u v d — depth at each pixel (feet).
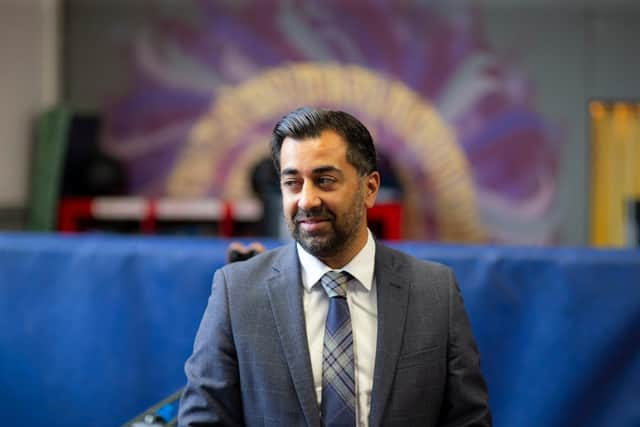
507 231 28.19
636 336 8.09
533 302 8.23
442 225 28.25
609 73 27.99
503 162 28.07
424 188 28.19
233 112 28.17
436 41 27.94
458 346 5.75
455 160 28.09
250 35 28.04
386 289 5.77
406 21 27.96
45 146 25.41
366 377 5.57
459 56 27.94
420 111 28.09
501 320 8.25
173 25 28.07
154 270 8.59
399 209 25.12
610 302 8.11
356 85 28.09
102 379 8.66
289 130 5.40
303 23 28.02
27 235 9.29
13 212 24.76
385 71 28.04
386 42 28.02
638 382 8.09
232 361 5.71
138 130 28.25
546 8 27.84
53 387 8.74
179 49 28.09
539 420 8.20
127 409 8.61
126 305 8.63
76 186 25.84
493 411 8.28
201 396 5.62
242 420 5.74
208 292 8.47
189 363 5.86
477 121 28.07
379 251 6.02
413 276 5.94
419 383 5.55
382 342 5.55
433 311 5.78
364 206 5.63
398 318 5.66
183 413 5.68
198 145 28.19
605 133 28.68
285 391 5.49
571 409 8.18
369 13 27.96
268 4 28.04
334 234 5.39
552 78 27.99
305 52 28.07
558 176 28.09
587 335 8.13
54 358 8.74
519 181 28.09
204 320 5.93
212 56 28.09
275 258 6.07
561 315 8.17
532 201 28.12
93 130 26.03
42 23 26.68
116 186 26.17
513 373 8.26
